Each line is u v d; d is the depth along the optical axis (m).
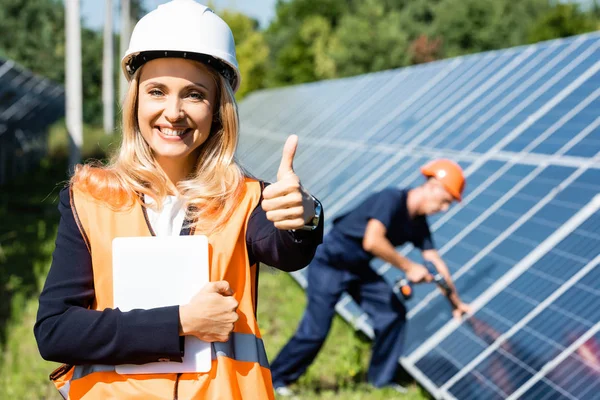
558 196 5.36
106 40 31.16
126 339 1.65
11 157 19.42
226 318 1.69
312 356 5.21
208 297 1.68
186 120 1.84
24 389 5.24
